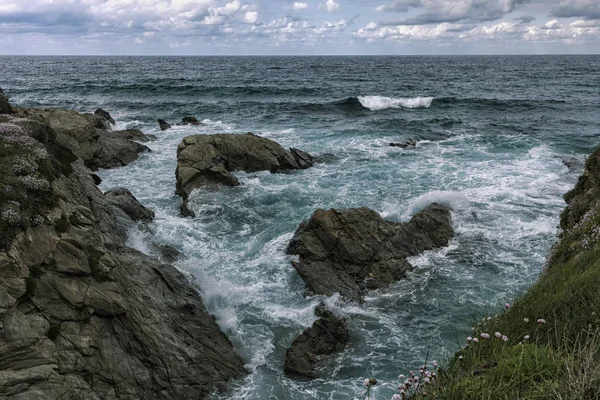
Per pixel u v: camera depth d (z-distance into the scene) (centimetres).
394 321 1299
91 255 1049
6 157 1190
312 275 1457
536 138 3322
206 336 1163
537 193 2164
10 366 805
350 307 1360
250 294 1402
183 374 1013
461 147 3111
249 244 1738
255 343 1200
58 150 1554
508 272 1509
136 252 1356
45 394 797
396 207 2003
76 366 880
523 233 1770
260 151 2592
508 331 650
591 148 3005
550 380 455
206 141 2503
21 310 874
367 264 1540
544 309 675
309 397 1018
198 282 1388
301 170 2642
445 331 1241
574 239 1150
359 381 1067
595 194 1377
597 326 576
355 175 2523
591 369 429
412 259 1585
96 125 3341
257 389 1041
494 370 507
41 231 1006
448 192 2041
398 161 2784
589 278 704
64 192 1248
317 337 1188
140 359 986
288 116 4372
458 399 472
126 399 909
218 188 2245
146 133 3597
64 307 937
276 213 2023
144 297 1134
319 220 1623
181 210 2036
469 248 1666
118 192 1897
